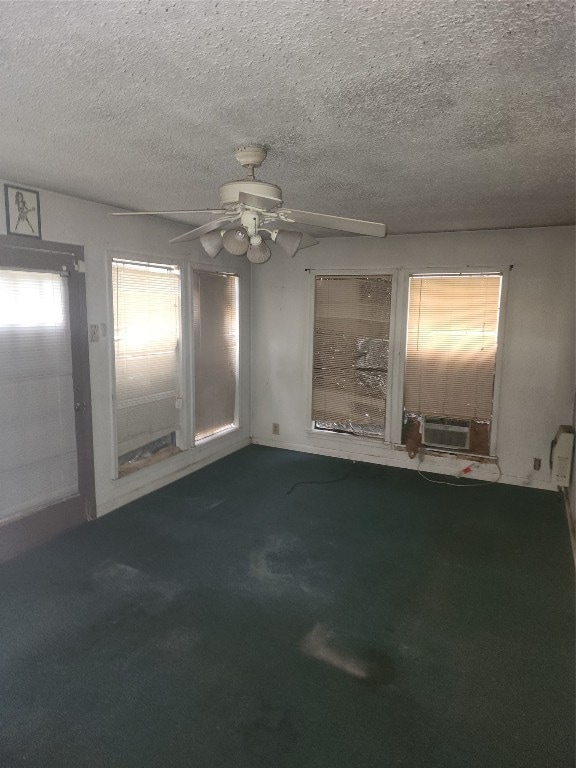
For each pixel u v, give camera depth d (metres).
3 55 1.50
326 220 2.48
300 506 4.19
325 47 1.45
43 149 2.42
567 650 2.50
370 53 1.49
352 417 5.33
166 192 3.32
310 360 5.44
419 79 1.66
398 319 4.92
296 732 2.00
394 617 2.75
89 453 3.79
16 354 3.23
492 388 4.67
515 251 4.45
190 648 2.47
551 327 4.41
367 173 2.78
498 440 4.71
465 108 1.90
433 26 1.34
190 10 1.26
